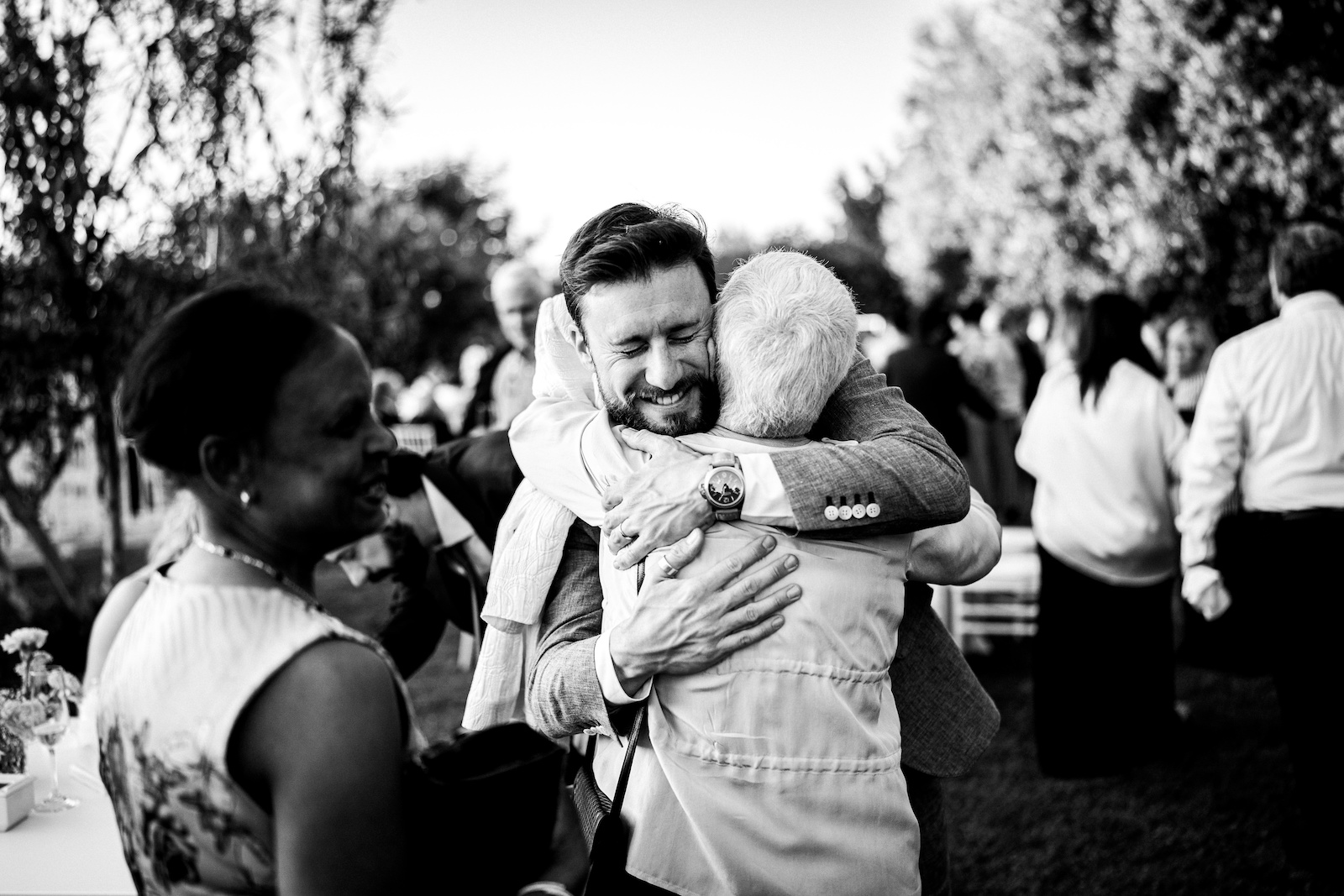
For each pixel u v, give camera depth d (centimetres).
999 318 991
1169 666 429
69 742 262
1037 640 430
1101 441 411
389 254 786
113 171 614
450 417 1082
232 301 111
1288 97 743
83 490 737
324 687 105
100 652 260
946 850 193
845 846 150
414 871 109
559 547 171
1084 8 1038
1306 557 321
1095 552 414
